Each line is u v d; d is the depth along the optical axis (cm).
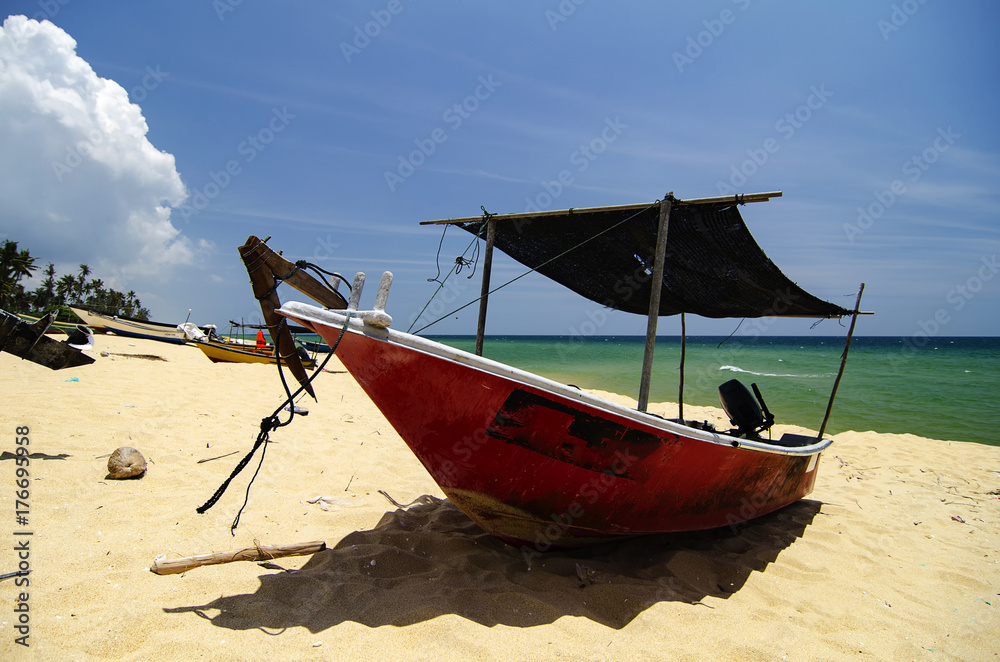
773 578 392
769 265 514
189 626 256
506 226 608
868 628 326
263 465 547
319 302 357
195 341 1630
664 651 273
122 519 379
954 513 598
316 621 270
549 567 371
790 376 2356
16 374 945
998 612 359
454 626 272
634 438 345
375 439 730
